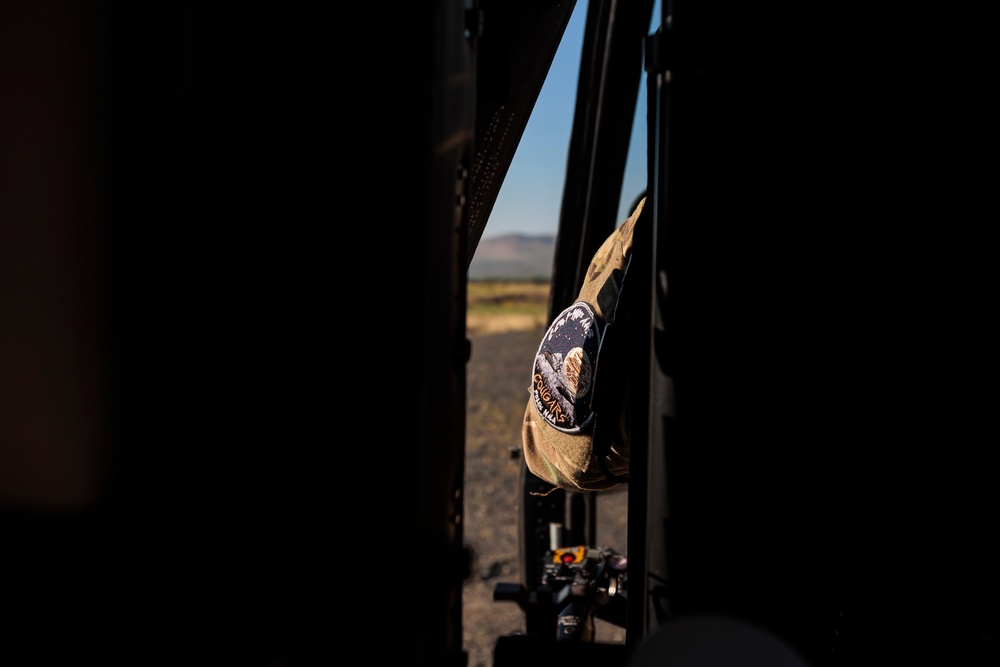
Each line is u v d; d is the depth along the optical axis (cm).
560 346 97
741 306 54
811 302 54
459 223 60
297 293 59
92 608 61
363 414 59
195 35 58
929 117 52
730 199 54
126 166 59
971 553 52
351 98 58
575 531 167
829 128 53
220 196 59
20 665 61
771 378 54
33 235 59
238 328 59
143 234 59
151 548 60
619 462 94
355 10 57
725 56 53
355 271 58
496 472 507
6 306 59
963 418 53
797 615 55
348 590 59
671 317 55
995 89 52
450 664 61
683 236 55
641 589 62
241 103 58
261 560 60
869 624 54
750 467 55
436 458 60
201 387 60
